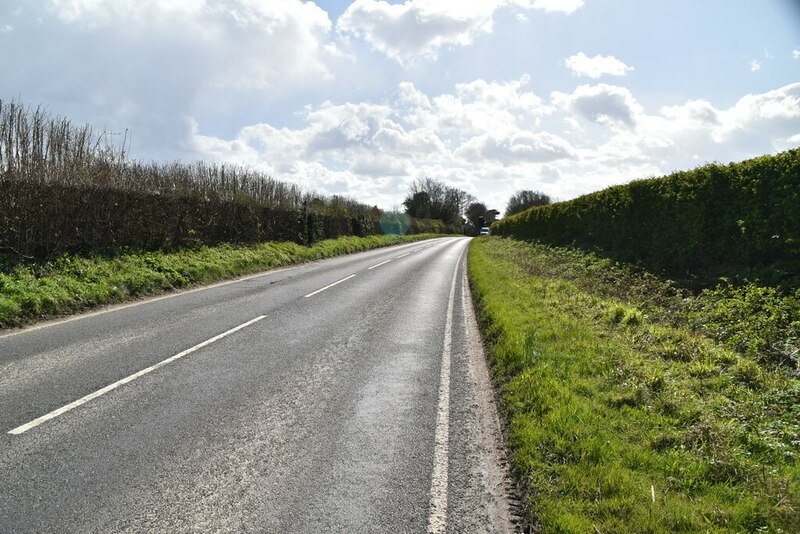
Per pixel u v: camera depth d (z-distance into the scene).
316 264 21.48
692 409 5.02
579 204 22.14
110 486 3.65
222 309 10.31
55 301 9.18
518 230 41.59
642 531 3.12
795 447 4.22
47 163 12.98
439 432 4.81
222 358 6.88
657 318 9.05
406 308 11.41
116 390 5.50
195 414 4.98
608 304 10.36
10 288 9.01
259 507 3.46
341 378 6.29
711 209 10.71
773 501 3.40
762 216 9.10
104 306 10.12
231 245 19.22
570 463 4.01
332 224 32.88
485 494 3.76
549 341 7.72
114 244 13.37
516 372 6.32
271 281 15.14
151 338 7.73
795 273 8.12
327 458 4.21
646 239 14.12
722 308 8.09
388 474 3.99
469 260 24.28
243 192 22.59
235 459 4.12
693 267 11.04
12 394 5.23
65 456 4.04
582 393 5.61
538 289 12.89
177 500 3.51
